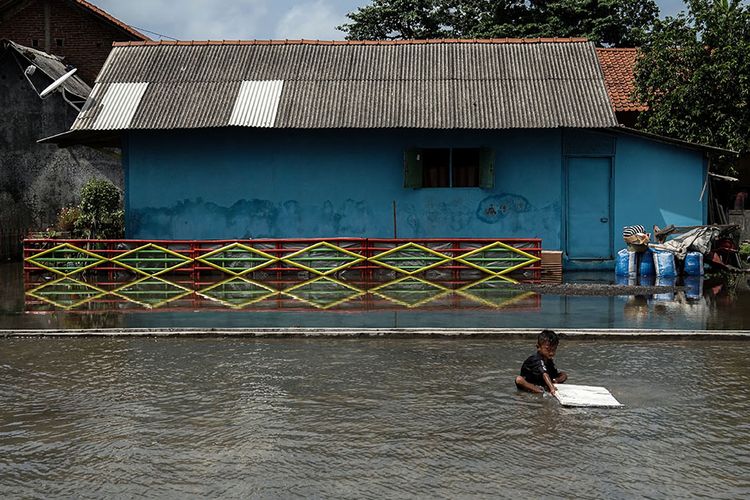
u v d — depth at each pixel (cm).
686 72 1886
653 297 1301
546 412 674
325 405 700
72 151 2366
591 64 1792
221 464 559
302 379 791
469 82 1753
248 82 1773
